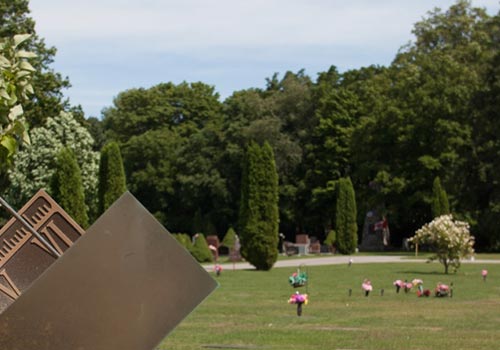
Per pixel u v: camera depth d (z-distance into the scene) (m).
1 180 46.53
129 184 68.75
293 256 50.22
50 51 46.72
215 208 65.00
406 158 55.09
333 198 61.53
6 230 6.20
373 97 60.59
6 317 3.91
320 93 63.72
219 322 14.52
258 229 33.28
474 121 52.47
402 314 15.98
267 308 17.36
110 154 35.12
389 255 47.78
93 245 4.04
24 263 6.18
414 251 54.16
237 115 64.69
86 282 4.02
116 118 74.06
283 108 64.50
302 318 15.24
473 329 13.35
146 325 4.09
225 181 63.72
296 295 15.81
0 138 4.90
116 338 4.06
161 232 4.13
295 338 11.99
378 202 55.62
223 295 20.98
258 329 13.30
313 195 61.53
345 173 62.66
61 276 3.98
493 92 50.84
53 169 45.00
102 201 35.28
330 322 14.49
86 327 4.02
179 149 66.75
